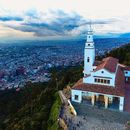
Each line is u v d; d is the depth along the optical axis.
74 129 43.72
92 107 54.72
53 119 55.66
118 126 44.84
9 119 93.06
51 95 79.00
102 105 55.59
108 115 50.22
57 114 54.47
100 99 57.47
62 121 48.25
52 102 72.88
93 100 56.12
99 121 47.25
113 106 54.81
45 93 84.81
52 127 52.03
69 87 74.88
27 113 81.62
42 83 151.12
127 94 59.94
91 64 69.06
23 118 76.94
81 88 57.56
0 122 98.50
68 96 66.12
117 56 113.38
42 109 68.38
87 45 68.38
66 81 89.75
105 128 43.97
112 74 55.66
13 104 123.94
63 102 61.53
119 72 67.00
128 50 115.06
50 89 88.25
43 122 59.44
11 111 115.38
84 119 48.34
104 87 56.25
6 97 150.25
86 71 70.00
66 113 52.91
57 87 85.94
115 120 47.66
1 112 122.50
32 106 84.81
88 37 67.88
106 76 56.41
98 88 56.38
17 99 136.50
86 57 68.94
